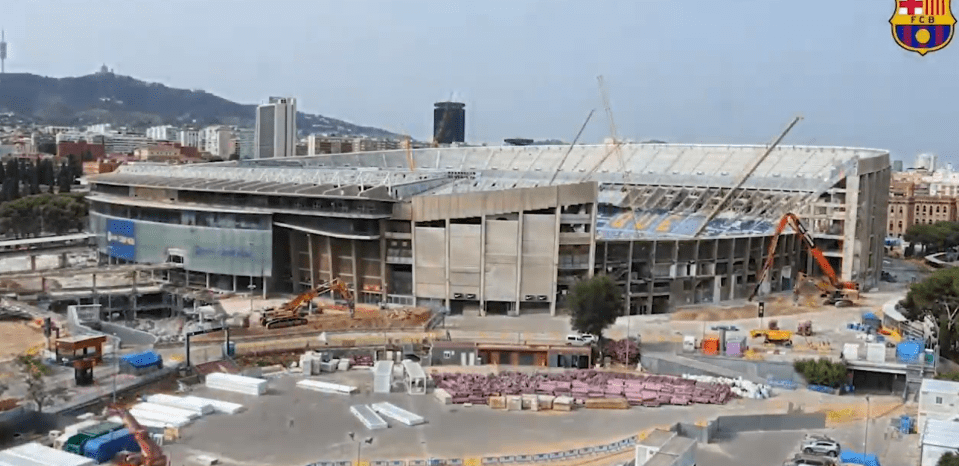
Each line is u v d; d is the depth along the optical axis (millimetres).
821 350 171250
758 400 146125
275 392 146875
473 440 121938
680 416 135625
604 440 122562
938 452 105812
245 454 114500
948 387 127312
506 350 169500
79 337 158875
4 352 165500
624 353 170375
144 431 112375
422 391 147250
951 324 172250
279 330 187375
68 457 103750
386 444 119625
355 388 147500
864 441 123562
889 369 154125
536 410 138125
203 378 154250
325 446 118188
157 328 198375
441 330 190750
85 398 134000
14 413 120812
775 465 112938
